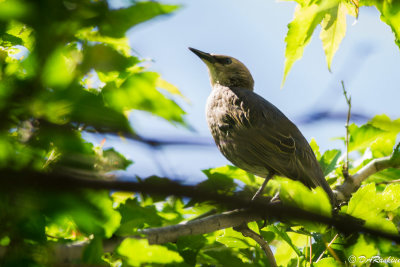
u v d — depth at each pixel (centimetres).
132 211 616
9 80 308
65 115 319
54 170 344
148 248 475
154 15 315
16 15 285
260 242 786
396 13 599
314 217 300
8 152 334
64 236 657
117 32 317
